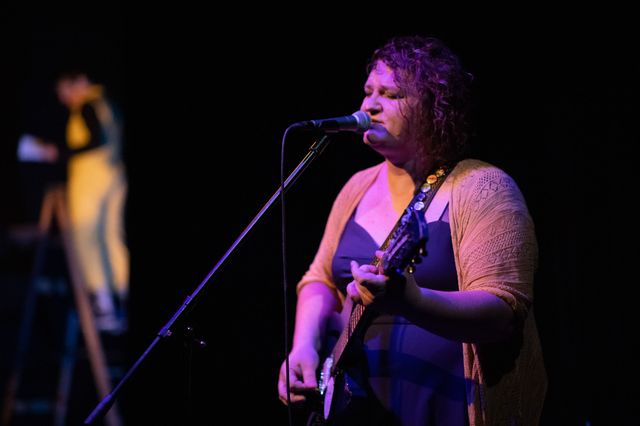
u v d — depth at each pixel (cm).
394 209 194
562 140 286
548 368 282
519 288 169
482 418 172
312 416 192
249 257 323
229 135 332
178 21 339
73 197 424
